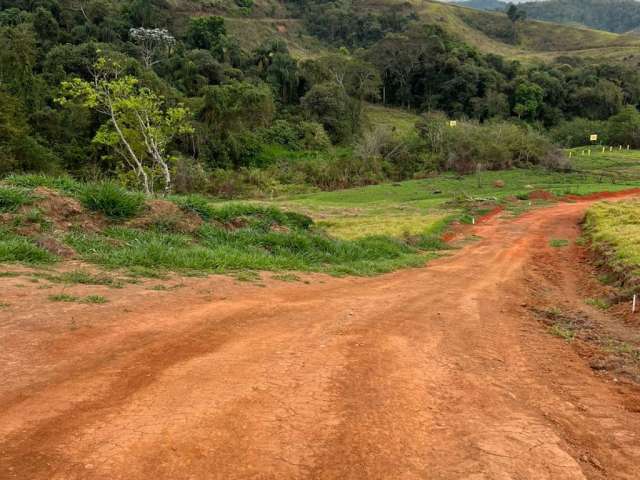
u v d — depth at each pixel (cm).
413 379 495
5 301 578
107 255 877
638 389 538
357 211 3881
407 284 1209
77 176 4466
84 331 528
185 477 288
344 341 612
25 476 274
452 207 4150
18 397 373
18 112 3962
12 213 917
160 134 2264
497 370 565
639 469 358
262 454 321
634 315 961
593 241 2189
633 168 6469
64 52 6225
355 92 9038
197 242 1155
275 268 1124
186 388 415
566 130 8581
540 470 335
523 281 1442
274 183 5888
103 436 325
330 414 391
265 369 480
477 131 6688
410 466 325
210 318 645
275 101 8294
